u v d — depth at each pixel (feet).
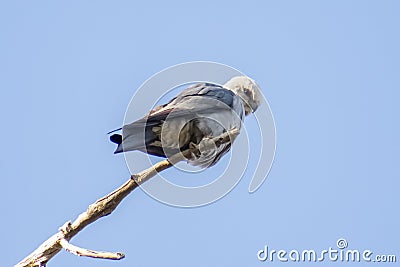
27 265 35.53
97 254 32.81
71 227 35.55
